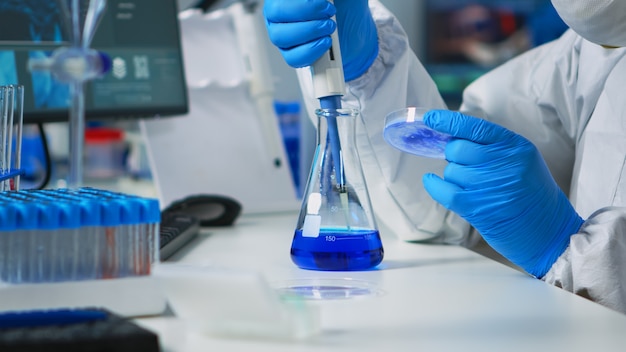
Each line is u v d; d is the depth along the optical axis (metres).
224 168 1.92
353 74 1.44
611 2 1.21
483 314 0.87
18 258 0.80
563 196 1.26
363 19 1.36
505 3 4.12
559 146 1.70
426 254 1.32
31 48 1.68
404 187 1.46
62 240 0.81
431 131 1.15
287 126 2.10
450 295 0.97
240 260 1.23
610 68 1.55
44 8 1.69
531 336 0.78
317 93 1.12
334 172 1.13
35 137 2.88
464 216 1.21
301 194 2.11
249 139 1.96
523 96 1.71
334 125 1.12
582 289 1.14
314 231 1.13
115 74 1.80
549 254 1.23
